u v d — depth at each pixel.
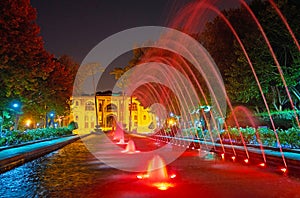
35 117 36.75
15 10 18.84
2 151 17.75
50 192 8.42
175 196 7.77
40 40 21.50
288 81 17.48
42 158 17.42
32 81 21.83
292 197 7.57
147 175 10.76
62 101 38.94
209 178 10.24
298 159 11.41
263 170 11.85
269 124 23.30
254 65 18.81
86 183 9.62
